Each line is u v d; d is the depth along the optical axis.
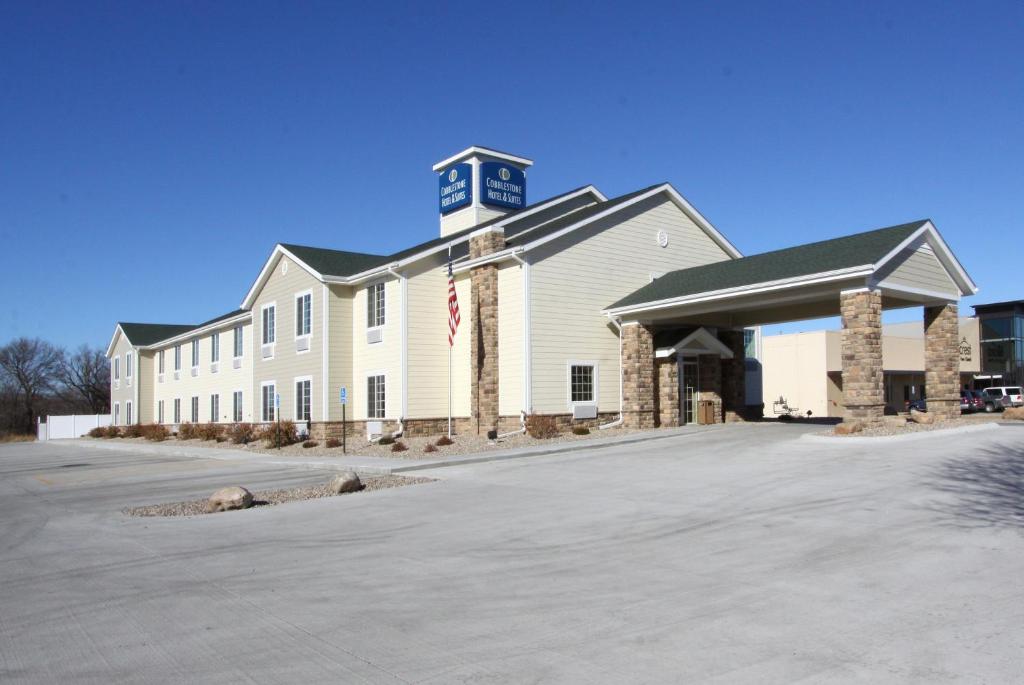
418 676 5.16
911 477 12.16
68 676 5.38
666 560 8.14
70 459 29.11
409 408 25.69
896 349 45.94
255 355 33.28
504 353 23.67
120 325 52.62
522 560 8.49
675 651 5.45
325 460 20.39
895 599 6.41
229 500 13.26
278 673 5.32
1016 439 15.89
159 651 5.87
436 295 26.64
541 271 23.39
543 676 5.08
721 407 26.09
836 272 18.20
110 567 8.96
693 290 21.95
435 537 9.99
